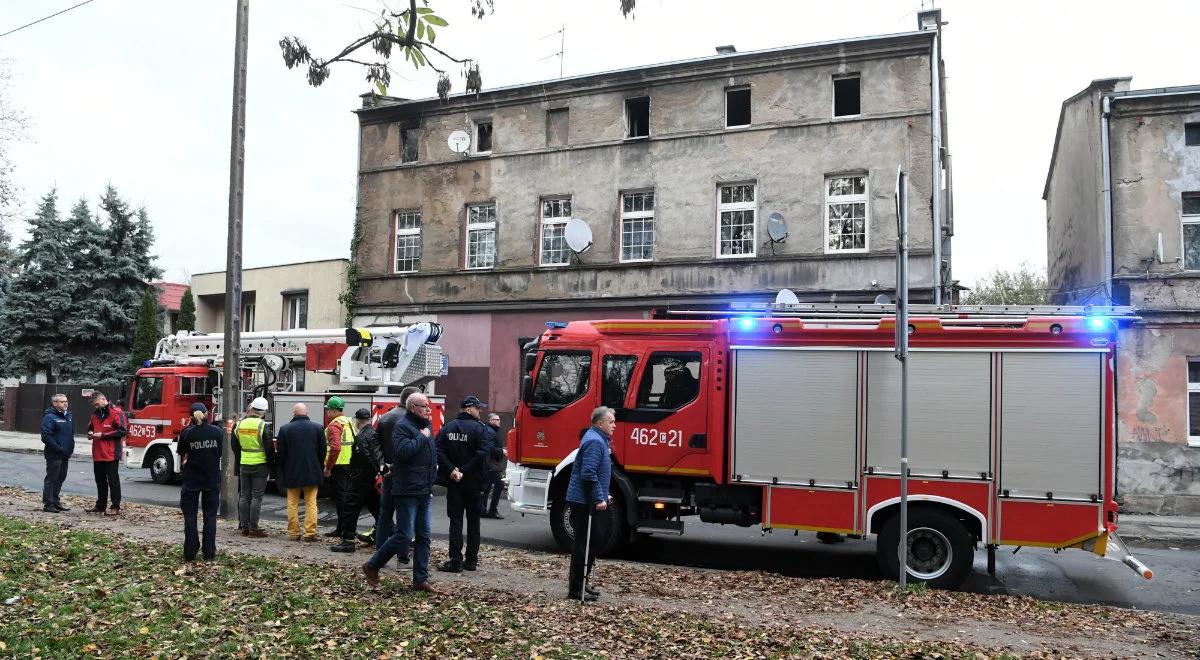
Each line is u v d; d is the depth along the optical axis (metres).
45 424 12.98
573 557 8.00
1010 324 9.45
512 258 23.61
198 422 9.24
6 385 37.03
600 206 22.56
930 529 9.45
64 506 13.78
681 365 10.68
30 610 6.74
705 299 21.17
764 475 10.17
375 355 16.73
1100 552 9.04
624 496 10.75
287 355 17.88
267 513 14.75
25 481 18.17
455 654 6.11
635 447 10.72
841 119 20.14
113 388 32.41
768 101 20.88
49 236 36.72
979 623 7.73
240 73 13.10
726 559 11.19
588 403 11.04
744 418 10.31
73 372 36.22
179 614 6.84
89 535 10.23
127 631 6.31
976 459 9.45
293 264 27.88
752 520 10.35
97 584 7.69
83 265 37.44
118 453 13.23
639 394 10.80
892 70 19.77
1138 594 9.73
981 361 9.52
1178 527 14.91
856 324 9.98
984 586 9.98
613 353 11.01
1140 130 17.36
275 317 28.39
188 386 18.53
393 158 25.59
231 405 13.06
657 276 21.73
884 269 19.55
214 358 19.02
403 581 8.41
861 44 19.91
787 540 12.84
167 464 18.11
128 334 37.66
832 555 11.58
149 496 16.11
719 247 21.44
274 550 10.26
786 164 20.61
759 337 10.36
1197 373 16.70
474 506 9.35
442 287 24.52
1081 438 9.16
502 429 23.28
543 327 23.05
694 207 21.48
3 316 36.53
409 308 24.91
